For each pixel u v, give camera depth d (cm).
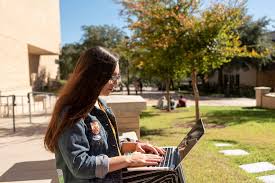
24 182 462
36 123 1092
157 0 1044
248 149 692
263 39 3125
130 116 674
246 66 3238
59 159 175
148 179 186
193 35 1002
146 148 221
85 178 169
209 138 838
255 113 1466
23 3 1884
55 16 2653
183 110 1719
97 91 174
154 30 1059
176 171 190
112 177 178
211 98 2972
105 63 176
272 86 3622
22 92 1786
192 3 1043
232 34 1085
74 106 169
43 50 2373
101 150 177
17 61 1772
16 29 1756
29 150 669
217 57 1030
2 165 553
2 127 1002
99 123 180
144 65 1269
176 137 877
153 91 4284
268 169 536
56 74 3447
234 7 1005
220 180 466
